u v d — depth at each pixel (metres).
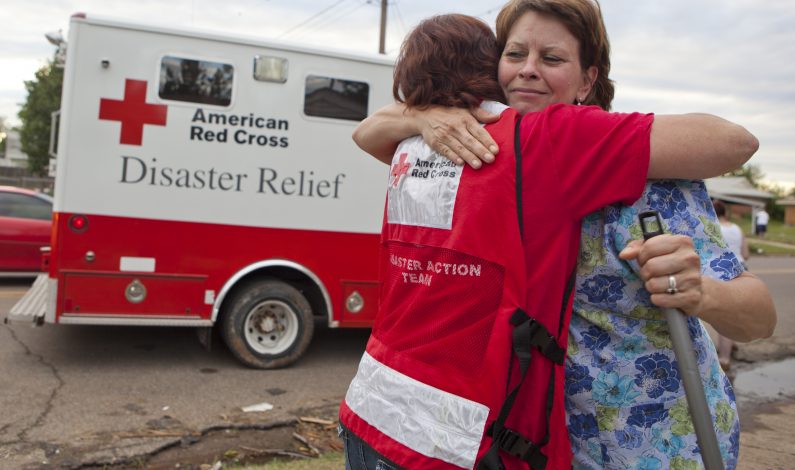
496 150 1.29
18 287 9.29
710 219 1.31
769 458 4.12
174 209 5.51
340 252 5.97
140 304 5.46
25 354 5.94
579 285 1.35
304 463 3.72
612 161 1.24
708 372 1.39
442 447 1.25
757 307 1.24
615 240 1.29
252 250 5.72
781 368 6.80
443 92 1.43
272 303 5.89
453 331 1.29
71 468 3.65
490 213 1.26
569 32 1.46
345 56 5.90
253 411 4.73
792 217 55.75
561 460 1.25
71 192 5.28
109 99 5.34
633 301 1.32
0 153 57.88
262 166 5.72
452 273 1.29
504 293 1.25
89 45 5.30
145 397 4.95
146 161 5.43
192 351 6.34
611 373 1.35
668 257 1.19
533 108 1.48
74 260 5.30
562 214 1.26
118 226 5.39
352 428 1.45
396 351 1.38
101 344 6.42
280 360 5.91
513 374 1.23
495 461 1.20
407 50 1.52
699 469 1.35
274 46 5.69
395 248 1.46
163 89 5.45
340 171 5.94
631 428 1.35
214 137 5.59
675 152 1.22
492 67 1.49
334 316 6.00
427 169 1.41
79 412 4.55
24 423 4.28
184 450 3.99
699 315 1.22
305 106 5.81
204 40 5.54
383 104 6.03
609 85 1.63
